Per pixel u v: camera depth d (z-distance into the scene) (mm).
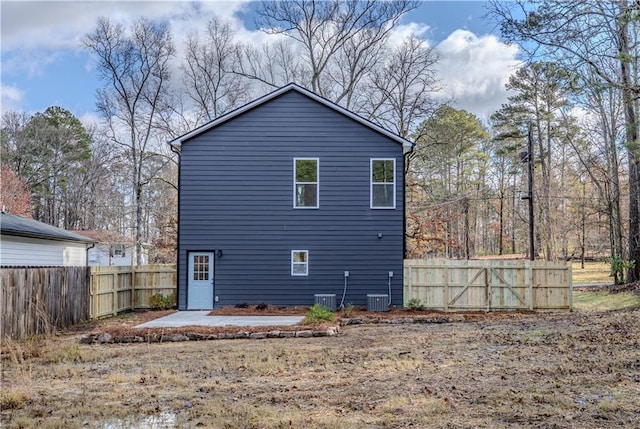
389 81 29562
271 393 6352
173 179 36594
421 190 38562
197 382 7090
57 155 45469
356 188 17062
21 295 11531
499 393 5945
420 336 11156
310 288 16828
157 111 28828
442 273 16828
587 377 6570
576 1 10203
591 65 11523
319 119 17188
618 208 22891
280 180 17031
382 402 5738
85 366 8406
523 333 10992
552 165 37812
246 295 16812
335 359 8570
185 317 14859
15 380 7281
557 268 16625
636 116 19578
